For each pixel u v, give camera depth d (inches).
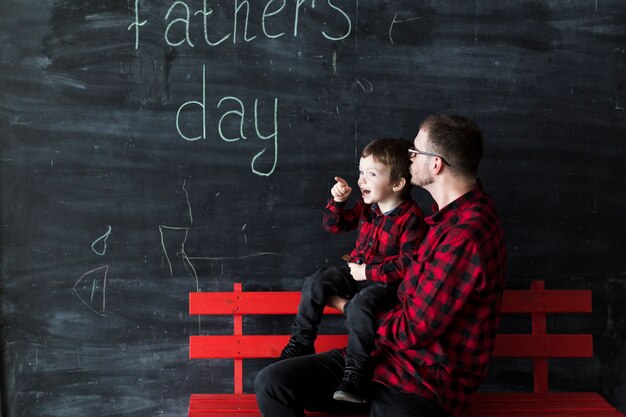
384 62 111.5
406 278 83.4
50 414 113.8
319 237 113.7
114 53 109.3
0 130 109.3
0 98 108.9
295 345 95.2
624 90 113.4
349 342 86.6
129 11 108.8
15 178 110.2
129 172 111.3
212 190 112.3
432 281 78.5
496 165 113.9
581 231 115.2
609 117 113.8
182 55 110.0
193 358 110.8
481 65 112.2
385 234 93.7
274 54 110.7
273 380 87.1
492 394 103.3
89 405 114.1
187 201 112.2
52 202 111.0
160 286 113.3
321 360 91.3
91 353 113.5
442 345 81.0
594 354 116.9
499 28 111.8
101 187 111.2
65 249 111.7
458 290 77.9
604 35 112.6
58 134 110.0
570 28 112.3
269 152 112.1
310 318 95.0
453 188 83.4
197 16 109.4
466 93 112.5
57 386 113.5
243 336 107.7
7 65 108.6
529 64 112.5
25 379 113.0
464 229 78.3
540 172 114.1
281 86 111.1
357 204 104.3
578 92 113.1
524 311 109.8
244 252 113.4
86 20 108.6
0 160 109.7
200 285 113.6
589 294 109.9
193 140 111.3
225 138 111.5
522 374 117.3
